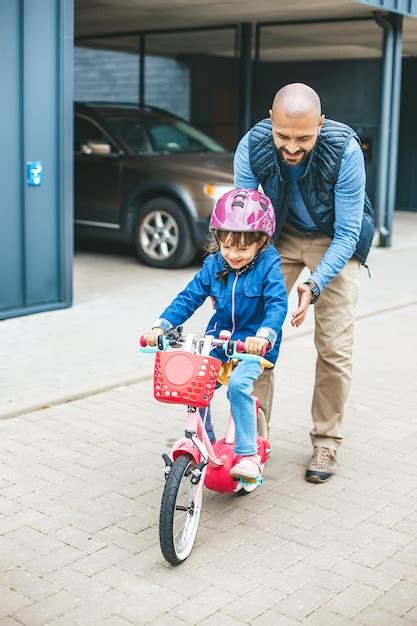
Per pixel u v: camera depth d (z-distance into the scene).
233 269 3.78
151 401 5.54
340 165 3.97
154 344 3.54
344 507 4.11
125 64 17.38
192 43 14.60
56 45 7.38
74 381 5.77
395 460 4.71
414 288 9.35
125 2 10.94
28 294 7.51
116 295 8.47
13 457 4.59
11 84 7.10
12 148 7.18
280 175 4.07
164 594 3.30
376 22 11.48
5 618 3.11
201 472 3.51
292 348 6.88
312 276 4.03
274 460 4.68
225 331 3.57
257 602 3.26
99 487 4.26
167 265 9.99
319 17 12.06
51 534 3.76
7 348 6.50
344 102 15.62
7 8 6.98
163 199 9.92
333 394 4.46
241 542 3.74
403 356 6.80
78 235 10.70
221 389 5.87
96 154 10.41
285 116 3.74
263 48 14.46
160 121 11.07
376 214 12.35
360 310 8.23
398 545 3.75
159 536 3.47
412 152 16.64
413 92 16.36
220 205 3.64
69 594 3.29
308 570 3.51
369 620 3.15
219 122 15.23
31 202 7.39
